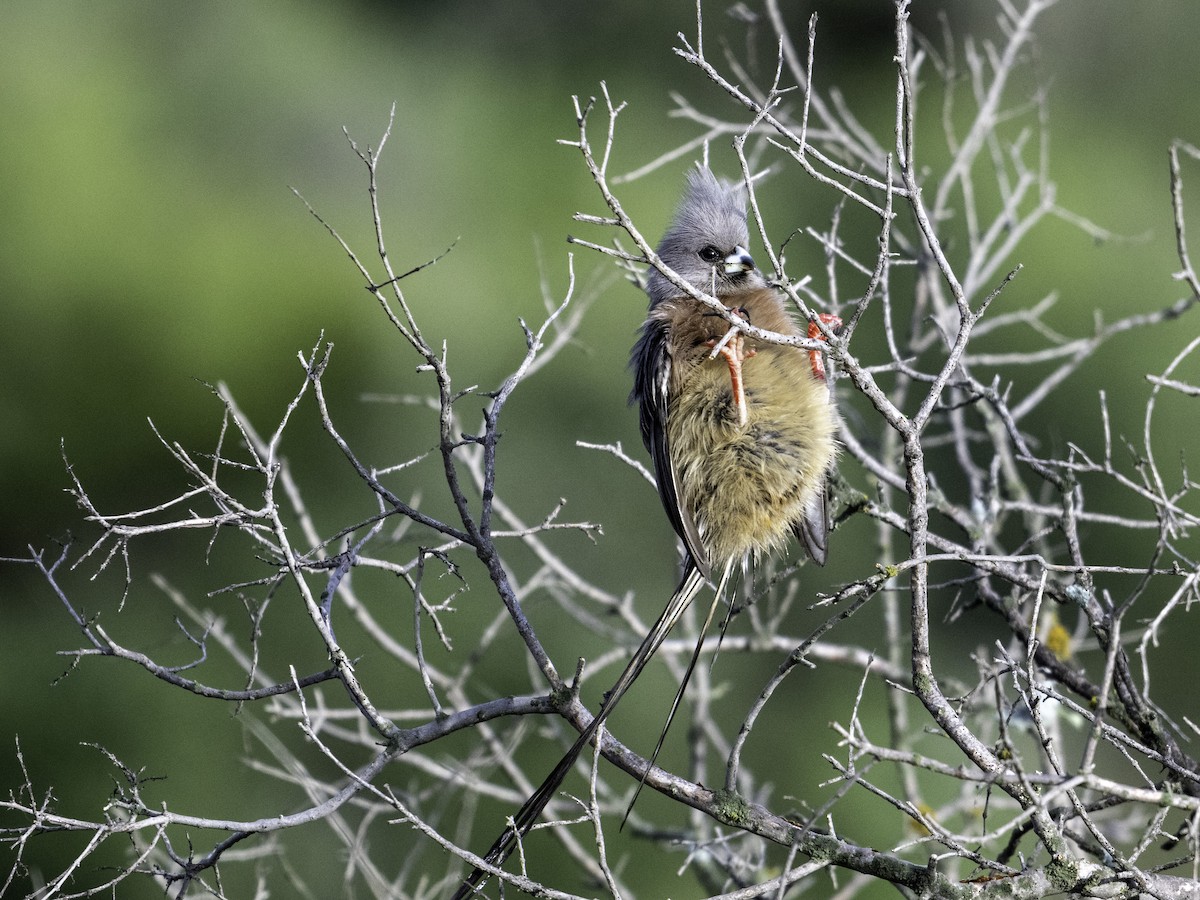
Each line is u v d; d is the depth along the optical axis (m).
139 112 18.28
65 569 16.05
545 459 16.42
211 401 17.05
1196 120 18.39
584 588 8.21
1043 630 7.33
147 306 17.08
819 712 14.23
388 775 12.36
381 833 12.02
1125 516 15.63
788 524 6.70
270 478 5.41
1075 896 5.07
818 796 13.67
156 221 17.67
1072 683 6.36
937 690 5.27
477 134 19.31
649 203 18.39
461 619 14.60
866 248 16.55
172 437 17.02
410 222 18.42
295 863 12.18
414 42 19.66
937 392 5.15
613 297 17.17
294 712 7.54
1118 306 17.00
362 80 19.30
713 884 8.02
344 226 18.17
